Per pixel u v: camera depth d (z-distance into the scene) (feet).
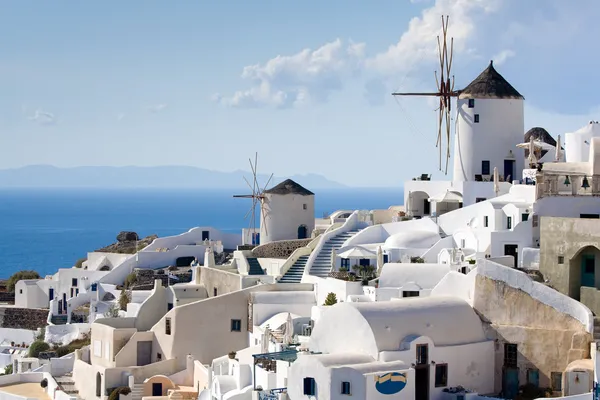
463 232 311.88
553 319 229.25
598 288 236.43
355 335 228.43
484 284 238.48
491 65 359.46
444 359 228.63
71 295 422.00
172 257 409.08
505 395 232.73
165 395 294.25
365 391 212.84
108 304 382.63
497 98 349.82
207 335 306.35
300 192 390.63
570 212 270.05
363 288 289.53
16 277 469.16
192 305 306.76
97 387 303.48
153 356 312.29
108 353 314.55
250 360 267.39
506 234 280.31
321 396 218.79
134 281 391.24
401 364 220.02
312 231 389.80
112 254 430.20
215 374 278.05
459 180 353.10
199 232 427.33
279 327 290.15
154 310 332.60
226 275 336.08
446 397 226.99
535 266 256.93
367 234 336.90
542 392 226.17
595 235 235.81
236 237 431.84
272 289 314.96
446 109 357.82
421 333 228.22
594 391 207.72
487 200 313.94
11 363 370.94
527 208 292.20
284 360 241.76
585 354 223.10
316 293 309.01
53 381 312.09
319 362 219.61
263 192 391.65
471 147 352.28
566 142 332.39
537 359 229.66
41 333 388.98
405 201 359.46
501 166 350.23
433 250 312.71
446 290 248.32
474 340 233.96
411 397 218.79
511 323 234.17
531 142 323.78
